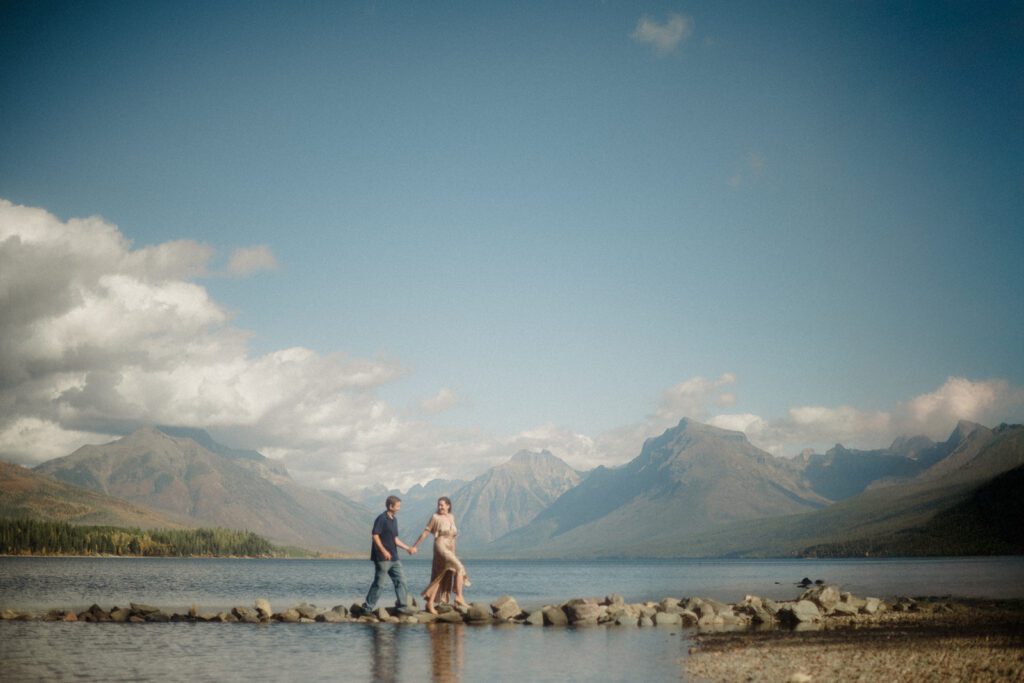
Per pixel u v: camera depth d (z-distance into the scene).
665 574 196.25
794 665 25.08
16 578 116.31
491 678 22.22
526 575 190.12
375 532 40.03
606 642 31.02
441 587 41.69
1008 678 22.86
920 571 170.00
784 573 196.75
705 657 26.86
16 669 23.00
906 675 23.23
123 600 64.38
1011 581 109.81
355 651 27.34
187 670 23.02
